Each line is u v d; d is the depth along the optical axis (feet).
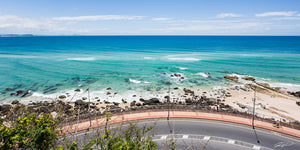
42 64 226.38
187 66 233.14
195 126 87.76
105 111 102.22
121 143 27.84
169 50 394.52
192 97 137.49
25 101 124.26
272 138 79.87
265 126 88.58
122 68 218.38
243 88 157.07
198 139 77.41
